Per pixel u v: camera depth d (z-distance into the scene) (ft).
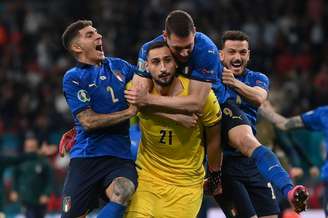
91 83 74.49
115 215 70.59
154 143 73.67
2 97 198.29
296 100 193.26
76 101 74.18
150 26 221.87
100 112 74.69
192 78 72.23
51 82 204.64
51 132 171.32
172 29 69.31
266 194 84.02
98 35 75.61
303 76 206.49
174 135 72.90
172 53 70.85
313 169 106.42
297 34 221.66
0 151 166.91
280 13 226.99
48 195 129.39
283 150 103.71
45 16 232.12
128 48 214.07
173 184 74.02
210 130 74.59
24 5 235.20
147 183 74.18
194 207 74.79
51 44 222.07
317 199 138.92
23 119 190.39
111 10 228.63
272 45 219.41
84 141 74.69
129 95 71.20
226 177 82.74
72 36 75.56
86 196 74.13
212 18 224.53
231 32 82.69
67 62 214.28
